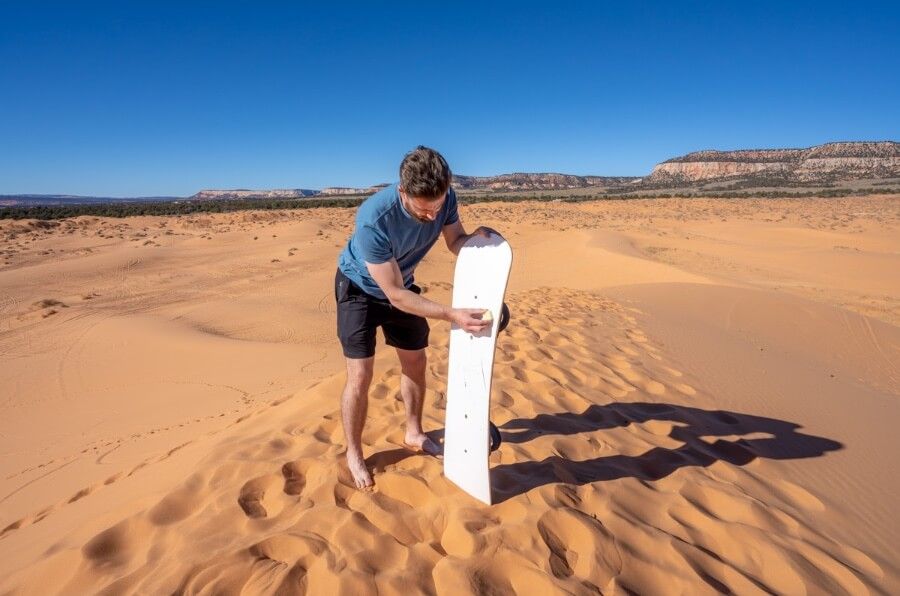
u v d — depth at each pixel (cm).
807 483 324
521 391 419
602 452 322
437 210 245
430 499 257
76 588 207
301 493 262
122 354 1263
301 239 3581
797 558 235
